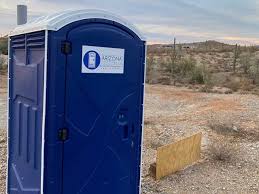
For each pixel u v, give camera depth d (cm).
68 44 286
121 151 329
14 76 351
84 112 300
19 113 341
